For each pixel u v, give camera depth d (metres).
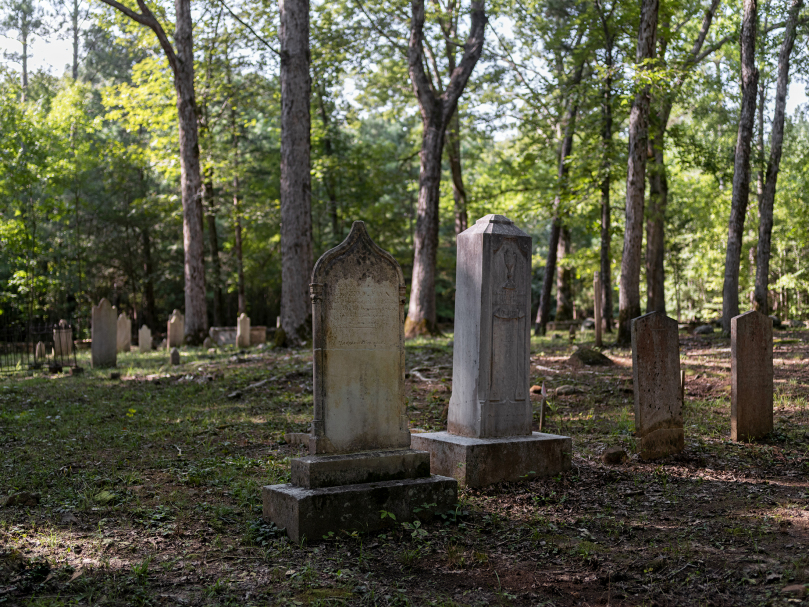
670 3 22.11
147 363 21.16
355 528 5.57
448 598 4.22
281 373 15.55
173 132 34.38
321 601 4.12
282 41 21.34
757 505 6.18
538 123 29.91
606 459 7.90
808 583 4.21
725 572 4.51
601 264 28.67
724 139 30.69
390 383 6.25
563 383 13.76
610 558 4.92
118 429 10.30
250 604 4.08
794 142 35.56
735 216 22.92
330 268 6.02
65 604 4.04
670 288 48.28
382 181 36.00
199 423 10.88
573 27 25.88
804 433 9.27
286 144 21.42
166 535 5.44
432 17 28.48
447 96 25.73
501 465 7.08
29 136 28.53
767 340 9.20
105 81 48.09
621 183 38.84
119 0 29.58
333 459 5.76
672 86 19.17
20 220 29.33
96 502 6.34
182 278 44.47
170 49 27.25
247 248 43.53
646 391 8.00
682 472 7.49
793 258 41.56
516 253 7.56
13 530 5.41
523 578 4.60
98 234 42.81
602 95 24.39
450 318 58.03
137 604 4.05
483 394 7.32
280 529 5.51
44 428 10.50
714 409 11.22
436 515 5.96
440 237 55.44
